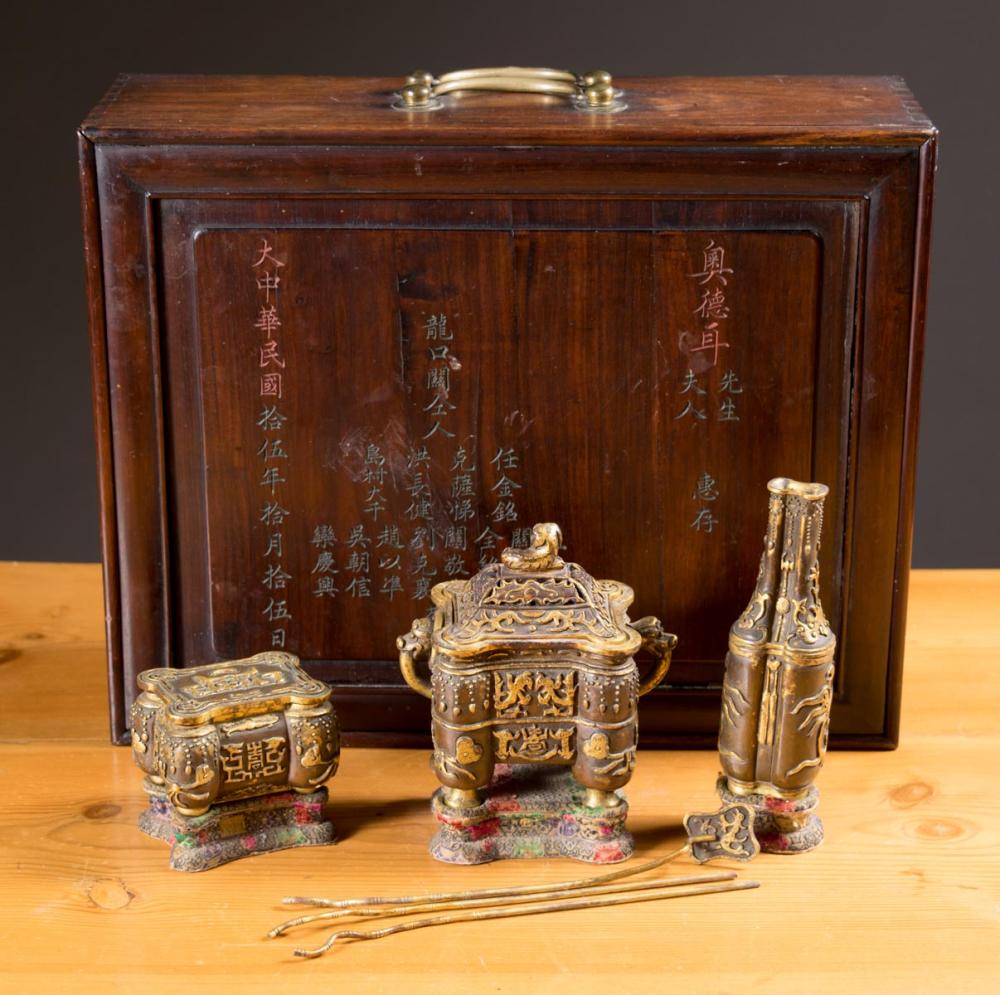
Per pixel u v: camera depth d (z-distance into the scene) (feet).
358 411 6.64
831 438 6.61
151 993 5.54
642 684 6.45
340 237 6.43
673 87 6.86
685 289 6.46
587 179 6.33
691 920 5.91
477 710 6.02
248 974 5.63
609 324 6.51
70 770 6.82
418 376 6.59
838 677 6.89
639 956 5.73
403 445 6.68
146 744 6.25
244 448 6.68
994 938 5.83
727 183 6.32
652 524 6.76
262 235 6.43
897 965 5.68
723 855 6.19
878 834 6.41
